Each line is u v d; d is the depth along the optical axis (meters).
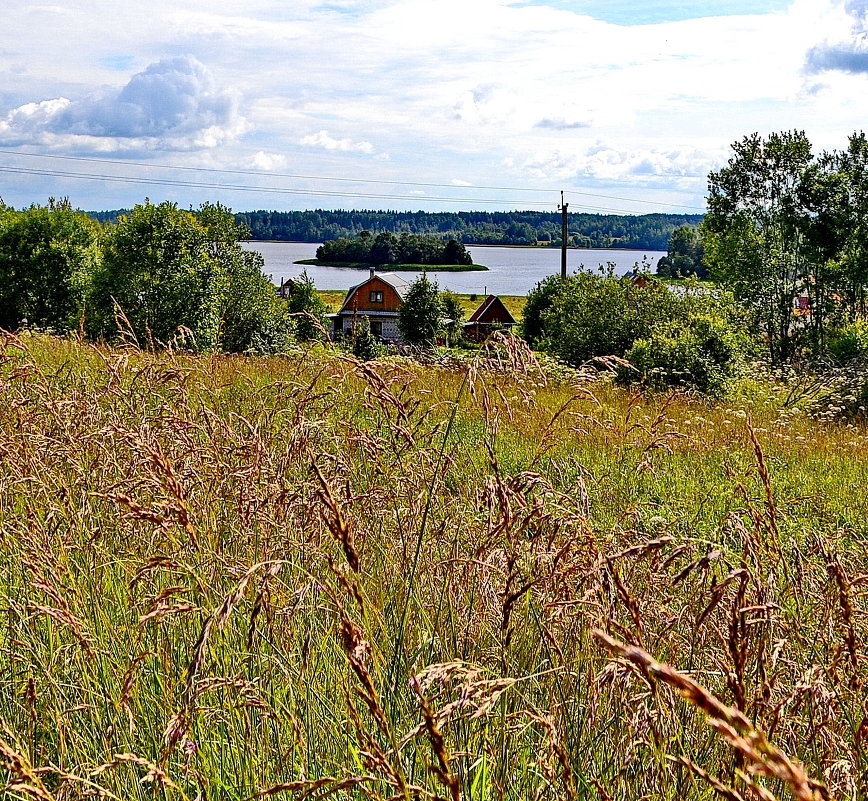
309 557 3.40
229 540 3.62
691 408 12.97
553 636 2.73
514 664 2.81
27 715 2.69
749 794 1.98
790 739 2.27
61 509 3.88
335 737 2.65
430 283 60.09
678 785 2.26
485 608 2.98
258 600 2.53
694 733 2.46
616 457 6.95
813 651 2.64
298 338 34.12
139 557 3.65
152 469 3.79
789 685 2.51
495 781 2.44
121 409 5.23
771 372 19.59
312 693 2.82
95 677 2.87
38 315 35.16
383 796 2.35
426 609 3.14
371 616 2.98
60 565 3.40
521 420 6.88
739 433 9.41
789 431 10.70
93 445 4.48
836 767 2.09
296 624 3.14
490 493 3.07
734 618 2.16
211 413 4.60
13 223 35.19
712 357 16.69
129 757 2.11
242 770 2.55
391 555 3.43
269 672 2.84
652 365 16.38
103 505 4.00
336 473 3.80
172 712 2.64
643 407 11.23
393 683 2.80
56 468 4.45
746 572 2.16
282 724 2.67
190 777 2.37
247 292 32.84
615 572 2.44
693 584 2.85
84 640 2.86
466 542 3.54
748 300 30.30
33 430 4.63
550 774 2.29
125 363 5.69
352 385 5.82
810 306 29.22
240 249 34.16
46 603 3.26
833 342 18.33
